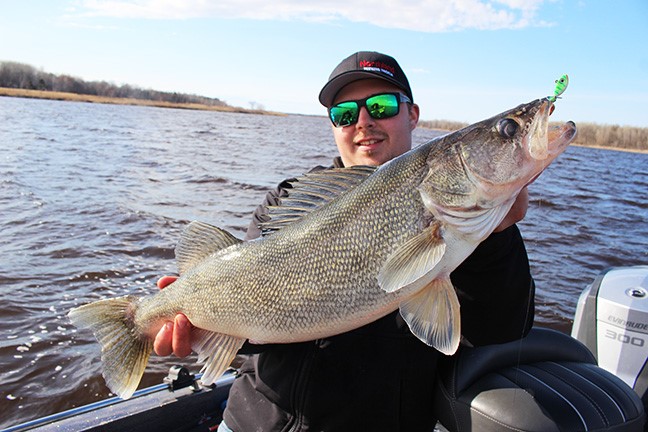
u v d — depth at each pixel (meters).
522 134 0.58
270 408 0.68
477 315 0.62
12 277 1.83
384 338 0.64
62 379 1.29
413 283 0.57
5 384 1.26
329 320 0.61
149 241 2.36
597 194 5.15
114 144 7.16
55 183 3.73
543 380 0.63
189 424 0.89
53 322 1.54
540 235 2.99
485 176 0.59
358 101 0.79
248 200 3.49
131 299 0.77
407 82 0.83
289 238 0.65
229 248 0.70
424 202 0.59
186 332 0.71
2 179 3.71
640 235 3.15
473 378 0.64
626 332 0.86
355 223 0.61
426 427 0.69
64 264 2.00
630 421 0.58
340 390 0.64
